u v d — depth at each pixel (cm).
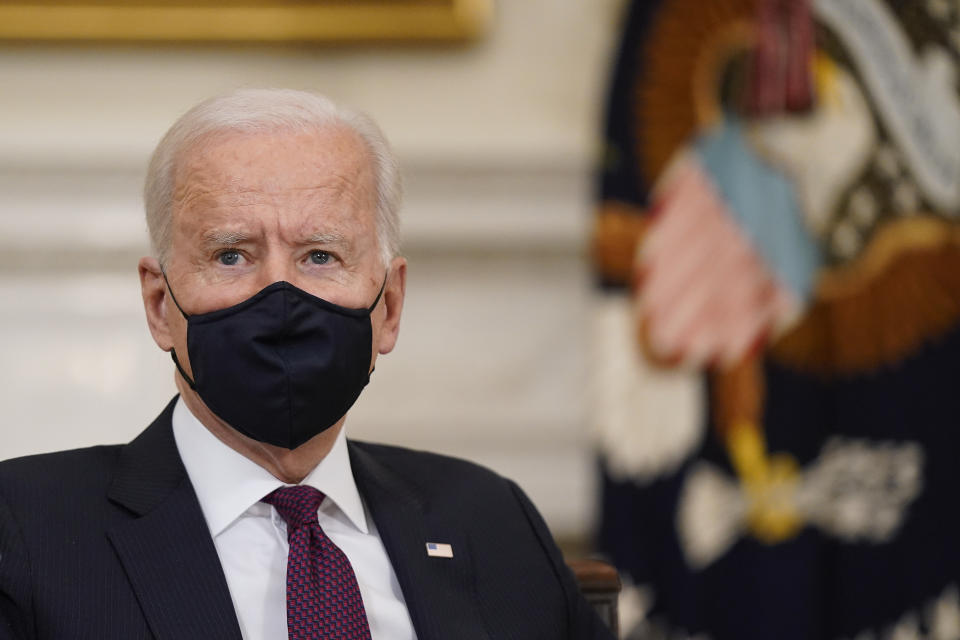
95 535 512
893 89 1155
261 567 529
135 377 1161
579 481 1191
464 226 1189
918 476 1123
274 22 1163
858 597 1112
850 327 1141
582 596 612
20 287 1158
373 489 588
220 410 525
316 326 519
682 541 1123
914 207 1148
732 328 1141
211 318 518
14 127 1156
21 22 1142
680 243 1149
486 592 575
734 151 1156
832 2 1159
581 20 1207
